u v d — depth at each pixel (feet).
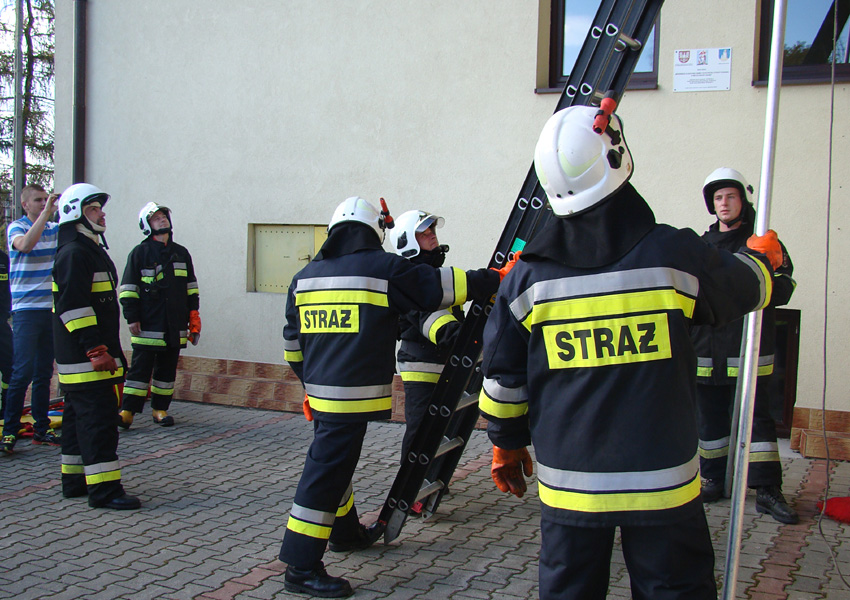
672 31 19.25
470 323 12.39
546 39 21.02
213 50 24.63
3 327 21.01
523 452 8.50
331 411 11.37
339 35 22.93
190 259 23.12
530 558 12.46
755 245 8.16
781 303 11.85
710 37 18.97
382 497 15.75
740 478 8.63
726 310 7.17
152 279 21.99
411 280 11.39
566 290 7.04
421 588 11.30
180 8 25.03
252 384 24.52
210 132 24.80
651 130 19.58
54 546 13.09
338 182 23.17
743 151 18.80
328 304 11.59
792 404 18.76
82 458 15.35
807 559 12.21
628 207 7.16
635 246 6.95
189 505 15.30
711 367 14.52
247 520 14.43
